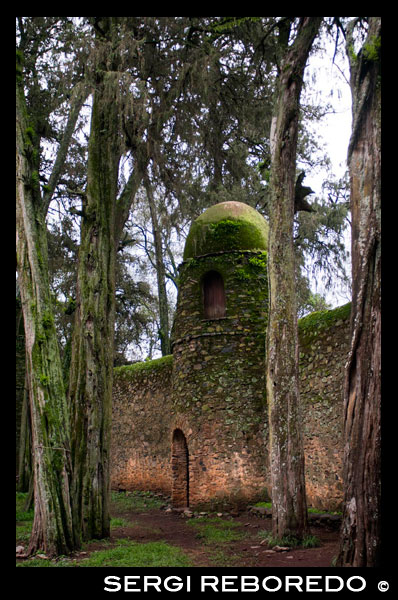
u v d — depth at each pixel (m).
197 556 8.50
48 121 14.59
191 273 14.70
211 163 12.93
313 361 12.01
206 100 11.69
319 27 9.58
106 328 10.68
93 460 10.02
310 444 11.86
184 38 11.36
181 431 14.28
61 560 8.22
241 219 14.76
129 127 11.11
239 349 13.72
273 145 9.79
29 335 8.96
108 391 10.50
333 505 10.97
